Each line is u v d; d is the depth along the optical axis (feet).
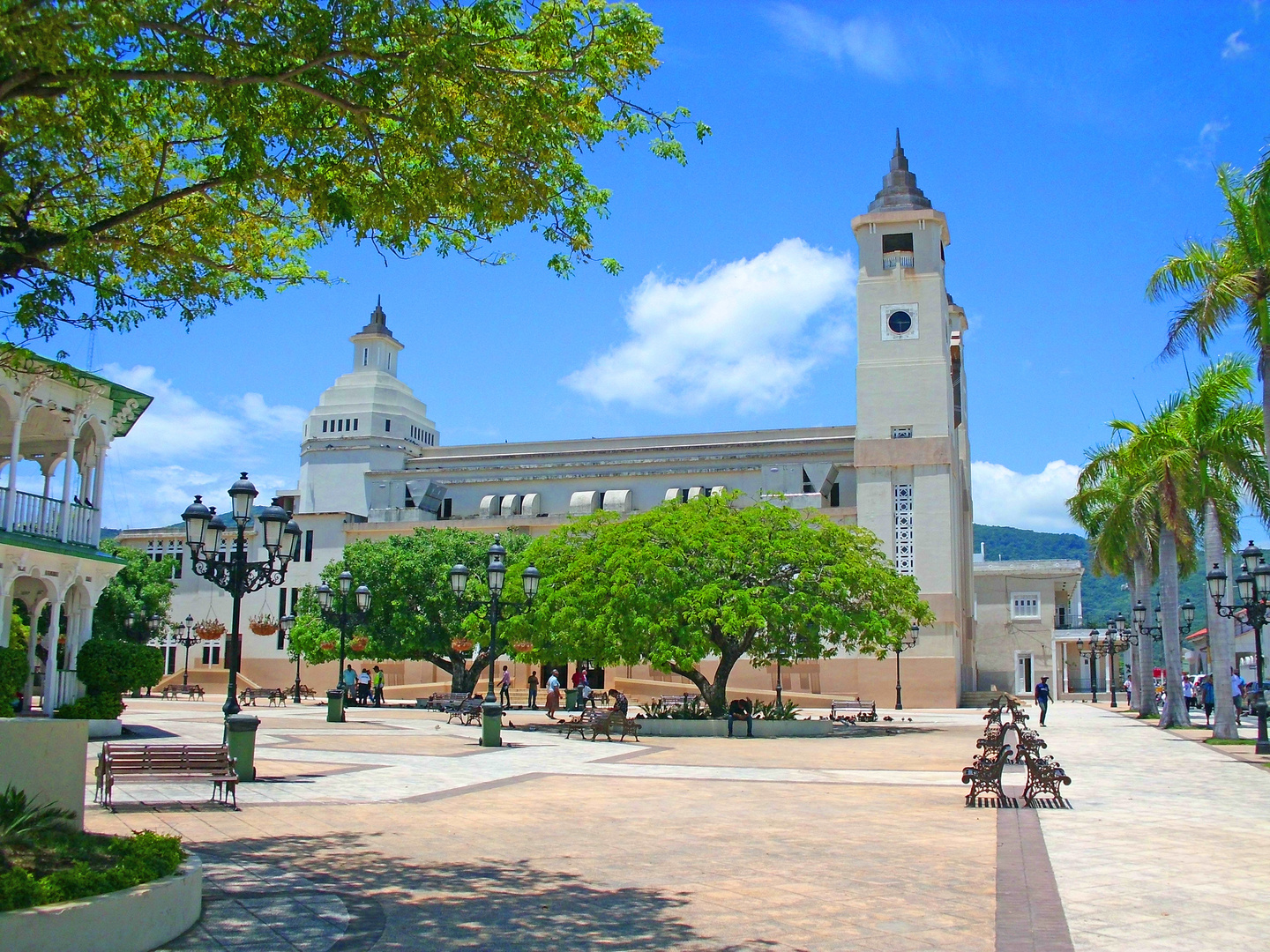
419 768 71.67
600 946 28.07
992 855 40.40
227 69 34.27
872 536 126.31
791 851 41.42
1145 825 47.83
